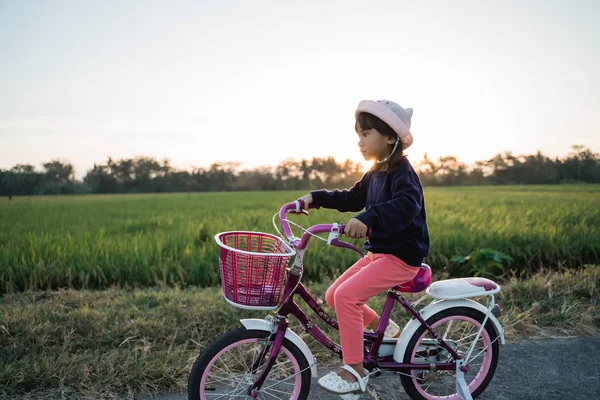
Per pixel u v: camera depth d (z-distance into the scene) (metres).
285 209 2.63
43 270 5.35
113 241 6.85
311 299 2.56
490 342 2.85
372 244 2.53
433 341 2.75
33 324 3.62
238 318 3.91
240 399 2.80
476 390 2.89
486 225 8.16
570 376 3.23
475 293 2.74
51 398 2.84
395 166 2.49
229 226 8.49
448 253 6.38
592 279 5.14
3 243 6.86
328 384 2.43
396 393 3.01
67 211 14.15
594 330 3.98
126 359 3.21
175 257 6.02
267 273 2.21
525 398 2.94
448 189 35.16
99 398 2.87
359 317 2.46
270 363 2.48
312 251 5.92
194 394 2.40
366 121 2.45
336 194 2.79
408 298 4.57
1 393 2.84
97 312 3.90
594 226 7.84
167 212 13.50
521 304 4.53
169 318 3.89
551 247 6.58
